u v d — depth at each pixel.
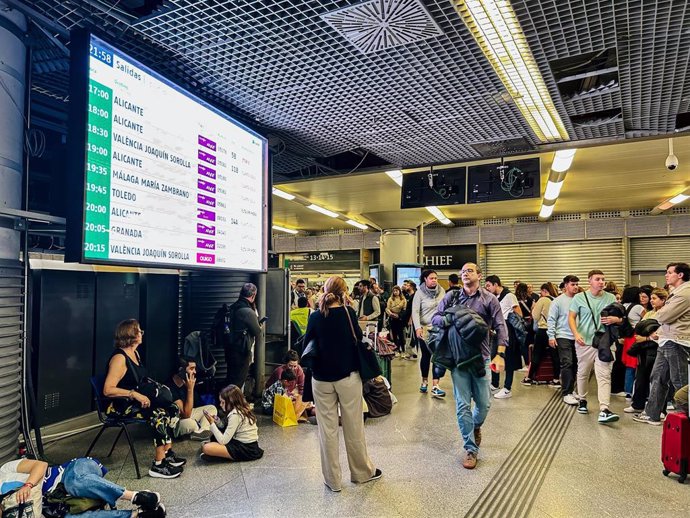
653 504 3.08
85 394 4.58
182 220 4.09
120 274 5.00
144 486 3.28
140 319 5.24
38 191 4.27
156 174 3.79
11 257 3.25
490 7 3.14
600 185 10.69
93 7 3.17
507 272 16.33
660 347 4.62
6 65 3.22
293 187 10.69
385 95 4.50
